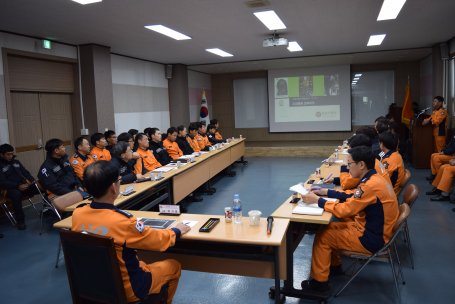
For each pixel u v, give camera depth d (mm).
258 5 4148
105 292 1681
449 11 4734
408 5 4422
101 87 6250
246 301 2547
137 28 5059
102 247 1604
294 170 7926
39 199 5590
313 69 10523
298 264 3119
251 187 6301
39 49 5387
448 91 7273
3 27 4699
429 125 6980
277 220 2359
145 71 8188
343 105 10445
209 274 2990
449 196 4852
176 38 5871
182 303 2547
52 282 2967
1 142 4852
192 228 2271
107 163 1722
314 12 4574
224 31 5480
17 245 3805
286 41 5656
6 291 2826
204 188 6008
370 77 10328
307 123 10797
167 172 4477
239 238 2064
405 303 2436
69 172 4441
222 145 7441
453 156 5594
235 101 11539
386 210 2336
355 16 4859
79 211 1772
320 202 2535
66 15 4262
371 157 2414
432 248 3344
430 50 8102
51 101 5848
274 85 10883
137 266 1799
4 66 4848
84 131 6191
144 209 3725
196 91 10594
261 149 10648
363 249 2365
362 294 2580
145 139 5172
